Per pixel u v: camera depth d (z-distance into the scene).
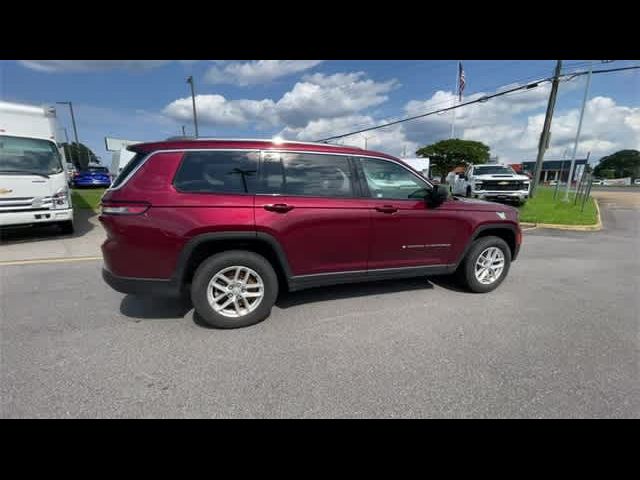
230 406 2.19
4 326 3.29
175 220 2.96
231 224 3.05
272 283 3.31
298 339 3.06
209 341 3.02
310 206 3.30
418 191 3.87
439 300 4.04
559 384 2.42
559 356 2.79
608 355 2.81
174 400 2.24
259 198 3.16
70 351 2.83
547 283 4.74
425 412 2.15
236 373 2.54
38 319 3.46
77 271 5.20
